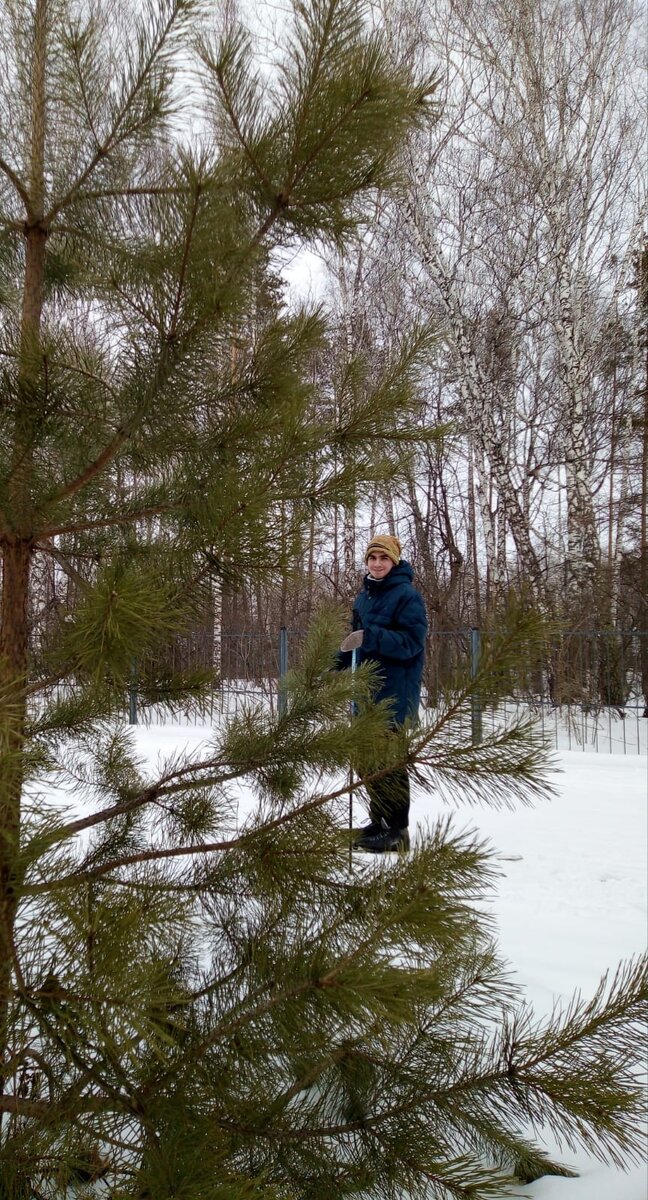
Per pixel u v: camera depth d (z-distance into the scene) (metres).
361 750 1.60
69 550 1.75
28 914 1.16
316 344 1.67
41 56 1.54
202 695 1.82
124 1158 1.30
